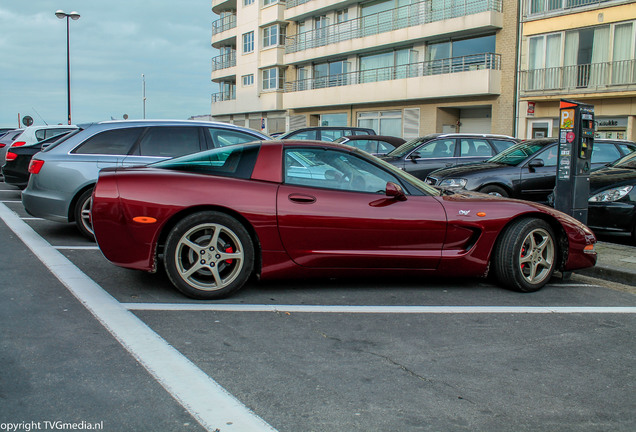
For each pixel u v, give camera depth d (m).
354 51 33.28
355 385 3.11
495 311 4.64
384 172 5.11
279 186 4.75
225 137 7.51
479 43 26.94
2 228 7.99
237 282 4.63
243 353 3.51
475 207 5.14
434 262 5.00
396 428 2.66
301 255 4.74
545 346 3.85
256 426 2.63
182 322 4.04
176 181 4.58
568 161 7.16
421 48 29.70
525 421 2.78
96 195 4.52
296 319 4.22
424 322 4.27
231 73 46.88
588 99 23.16
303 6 37.16
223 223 4.55
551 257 5.38
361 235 4.80
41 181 6.87
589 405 2.98
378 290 5.16
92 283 5.00
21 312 4.11
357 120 34.03
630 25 21.80
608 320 4.52
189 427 2.59
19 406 2.72
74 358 3.31
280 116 41.38
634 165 8.84
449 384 3.17
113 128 7.15
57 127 14.29
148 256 4.52
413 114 29.88
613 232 7.96
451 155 11.93
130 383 3.02
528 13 24.81
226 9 48.97
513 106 25.47
